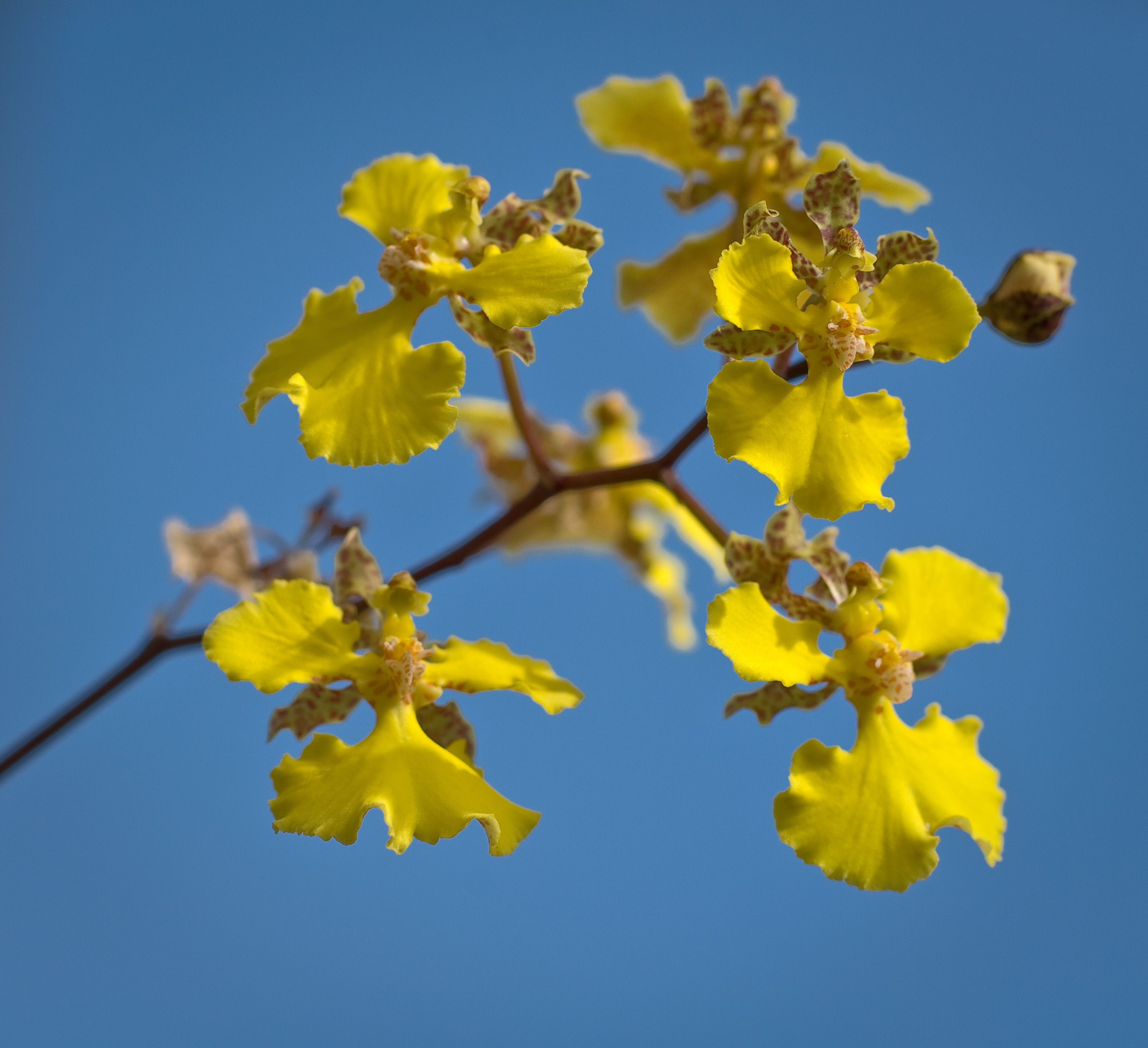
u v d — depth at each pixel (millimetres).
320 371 251
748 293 243
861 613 253
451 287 253
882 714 252
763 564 255
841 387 243
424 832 246
